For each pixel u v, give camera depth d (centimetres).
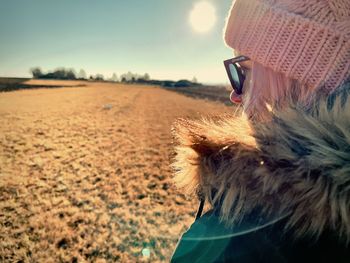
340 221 61
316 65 77
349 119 63
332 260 60
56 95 4522
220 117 95
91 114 2348
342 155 60
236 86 102
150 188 710
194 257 73
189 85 11494
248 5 84
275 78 83
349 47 74
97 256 440
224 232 72
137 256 440
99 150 1124
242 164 70
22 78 11219
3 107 2620
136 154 1064
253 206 69
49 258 432
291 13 77
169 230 511
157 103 3609
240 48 87
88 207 594
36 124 1750
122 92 6162
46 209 578
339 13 74
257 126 75
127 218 551
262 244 66
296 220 64
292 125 68
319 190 61
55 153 1058
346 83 76
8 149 1102
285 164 65
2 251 441
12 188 693
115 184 734
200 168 78
